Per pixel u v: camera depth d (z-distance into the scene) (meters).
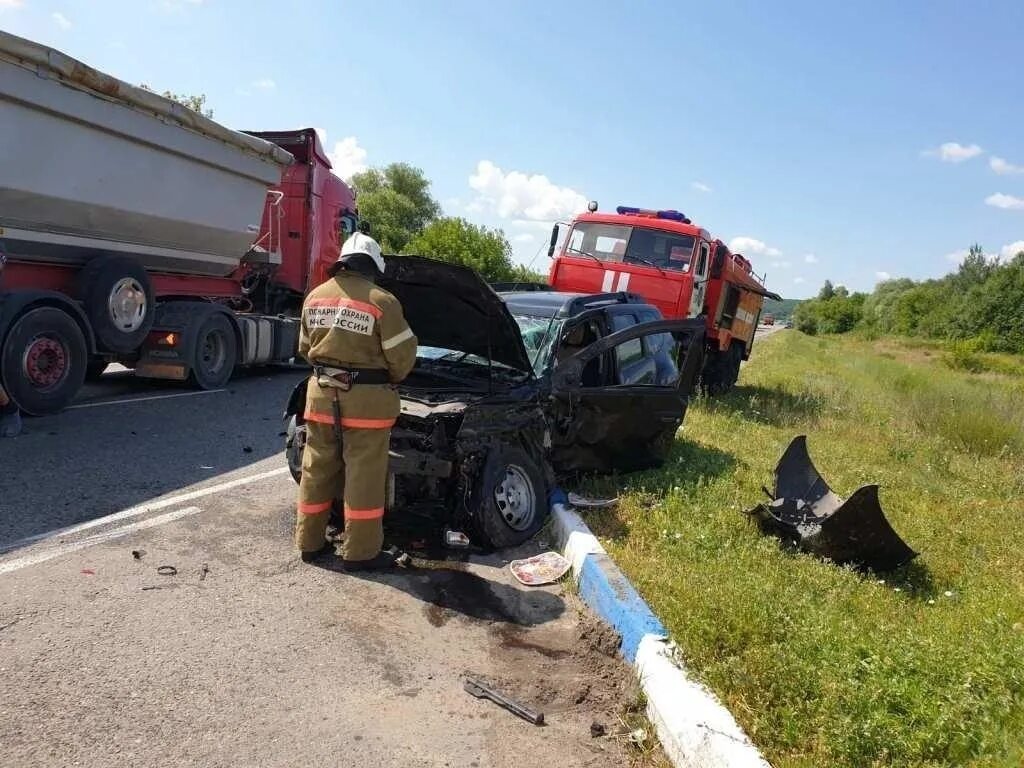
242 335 10.51
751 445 8.40
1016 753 2.75
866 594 4.43
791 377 19.16
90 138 7.17
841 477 7.24
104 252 8.08
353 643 3.64
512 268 32.81
